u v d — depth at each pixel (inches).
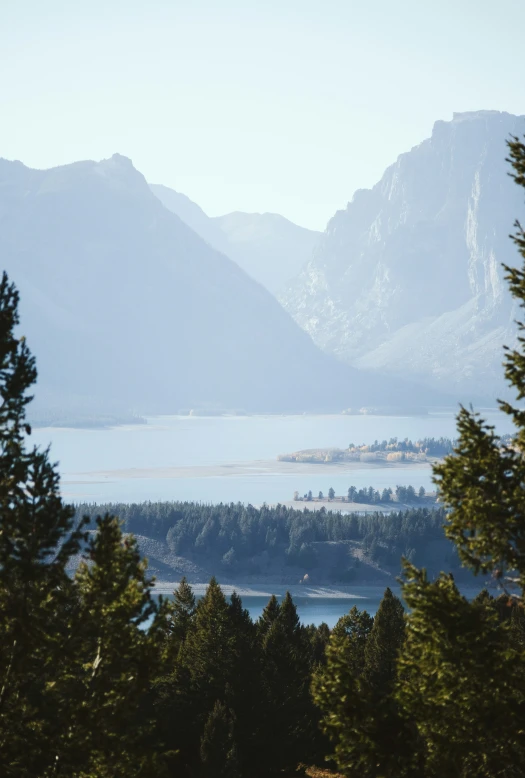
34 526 1370.6
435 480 1290.6
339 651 1327.5
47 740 1304.1
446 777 1200.2
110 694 1373.0
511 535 1235.2
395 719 1254.3
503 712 1187.3
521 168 1288.1
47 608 1373.0
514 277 1327.5
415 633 1250.0
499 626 1270.9
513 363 1306.6
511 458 1270.9
